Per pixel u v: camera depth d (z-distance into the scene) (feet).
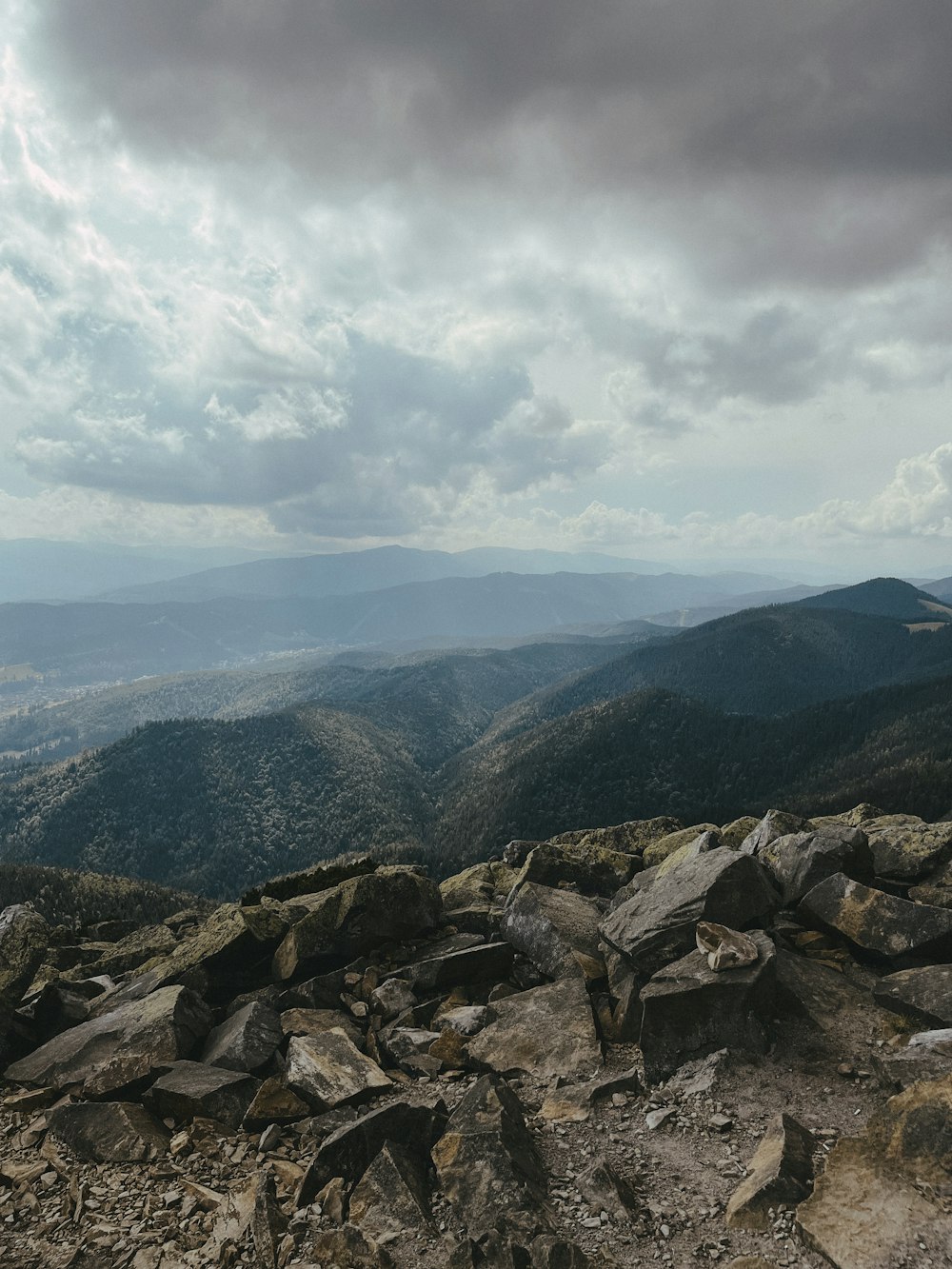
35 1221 28.94
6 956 57.41
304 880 67.05
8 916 61.16
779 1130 28.12
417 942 53.52
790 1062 33.24
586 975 43.80
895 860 50.21
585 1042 37.99
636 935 42.63
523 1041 38.88
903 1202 22.95
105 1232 27.37
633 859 67.36
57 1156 33.53
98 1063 40.45
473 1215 25.61
